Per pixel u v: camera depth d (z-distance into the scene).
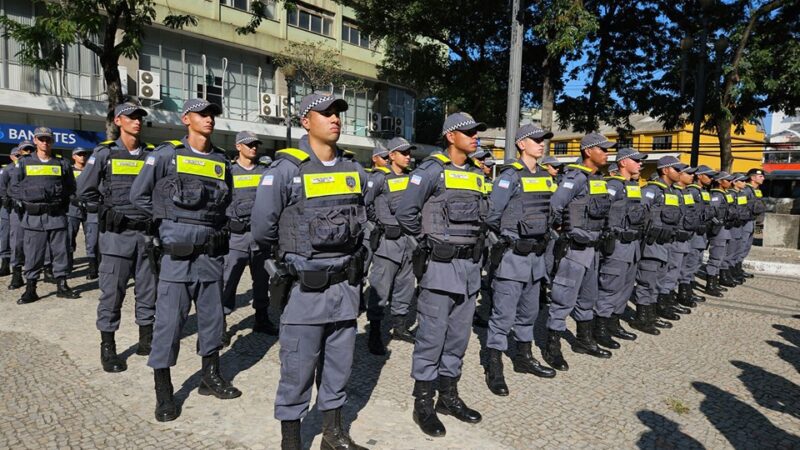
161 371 3.35
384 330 5.66
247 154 5.27
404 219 3.44
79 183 4.24
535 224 4.08
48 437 3.07
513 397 3.94
